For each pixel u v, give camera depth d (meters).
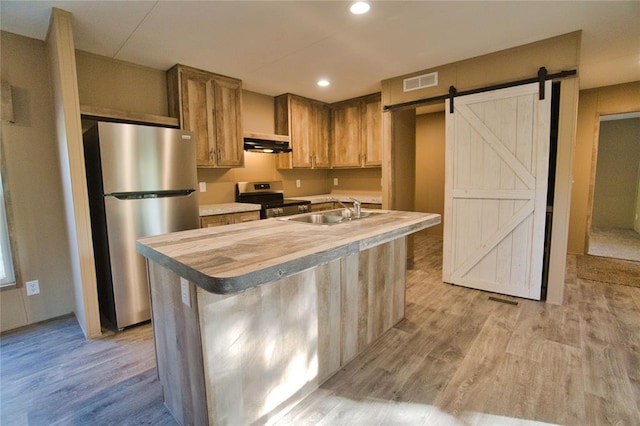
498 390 1.79
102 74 2.99
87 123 2.91
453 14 2.32
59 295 2.84
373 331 2.30
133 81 3.18
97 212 2.58
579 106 4.48
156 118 3.07
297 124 4.48
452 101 3.28
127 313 2.60
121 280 2.55
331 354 1.93
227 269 1.14
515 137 2.96
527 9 2.26
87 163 2.67
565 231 2.82
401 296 2.63
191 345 1.37
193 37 2.62
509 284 3.13
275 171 4.68
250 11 2.23
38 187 2.70
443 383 1.85
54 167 2.76
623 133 6.48
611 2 2.17
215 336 1.33
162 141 2.72
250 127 4.28
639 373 1.90
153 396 1.81
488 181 3.14
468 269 3.37
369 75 3.65
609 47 2.97
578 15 2.36
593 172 4.46
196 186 2.99
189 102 3.30
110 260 2.49
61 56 2.21
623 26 2.54
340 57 3.11
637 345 2.20
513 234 3.06
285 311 1.61
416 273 3.90
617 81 4.09
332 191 5.57
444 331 2.46
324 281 1.83
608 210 6.77
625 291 3.20
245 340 1.44
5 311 2.59
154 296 1.67
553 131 2.88
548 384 1.82
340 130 4.87
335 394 1.79
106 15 2.25
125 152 2.51
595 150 4.43
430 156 5.86
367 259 2.18
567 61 2.67
